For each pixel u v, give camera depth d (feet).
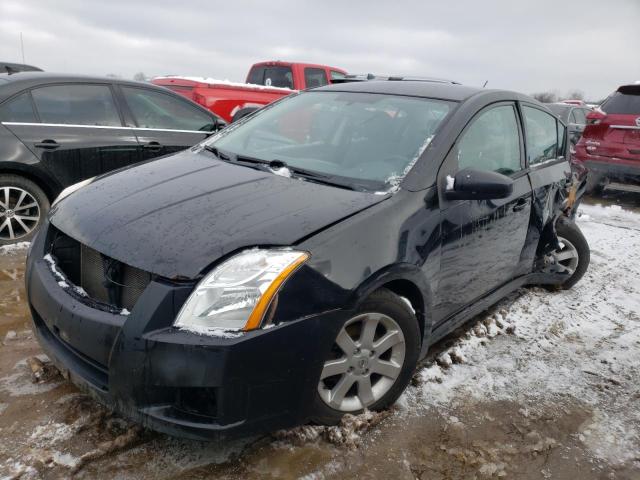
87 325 6.66
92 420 7.72
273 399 6.56
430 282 8.55
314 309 6.65
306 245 6.79
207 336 6.11
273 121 11.41
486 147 10.42
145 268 6.42
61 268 7.79
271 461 7.29
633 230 21.68
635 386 10.13
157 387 6.20
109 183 8.95
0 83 14.69
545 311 13.11
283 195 7.95
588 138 26.30
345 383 7.65
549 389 9.75
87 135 15.62
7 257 13.94
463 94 10.69
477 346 10.99
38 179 14.98
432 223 8.43
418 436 8.11
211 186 8.33
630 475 7.81
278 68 32.24
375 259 7.35
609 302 14.08
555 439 8.41
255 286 6.33
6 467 6.77
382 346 7.93
